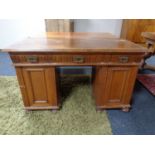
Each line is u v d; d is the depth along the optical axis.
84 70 2.39
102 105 1.43
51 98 1.37
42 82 1.28
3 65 2.59
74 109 1.47
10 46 1.18
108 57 1.19
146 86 1.91
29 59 1.15
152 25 3.16
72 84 1.94
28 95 1.34
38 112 1.42
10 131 1.21
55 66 1.22
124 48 1.16
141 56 1.19
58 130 1.23
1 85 1.86
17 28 3.23
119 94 1.38
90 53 1.15
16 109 1.45
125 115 1.42
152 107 1.55
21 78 1.25
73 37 1.62
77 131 1.23
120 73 1.27
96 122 1.32
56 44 1.26
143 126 1.30
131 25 3.16
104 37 1.65
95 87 1.52
